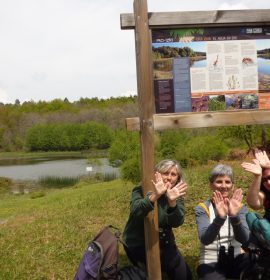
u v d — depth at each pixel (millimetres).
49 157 80688
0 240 6863
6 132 102000
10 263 5488
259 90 4059
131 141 15891
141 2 3785
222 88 4012
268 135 15727
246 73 4035
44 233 7117
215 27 3980
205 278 3852
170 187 4016
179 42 3941
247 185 10273
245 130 17453
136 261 4191
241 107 4043
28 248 6184
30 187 33844
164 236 4055
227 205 3719
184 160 19438
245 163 3631
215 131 26078
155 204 3801
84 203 10820
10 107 131750
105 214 8953
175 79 3947
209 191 9758
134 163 14094
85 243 6281
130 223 4176
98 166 44094
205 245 3881
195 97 3979
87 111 112812
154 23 3838
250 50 4031
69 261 5496
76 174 43969
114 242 3762
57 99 137000
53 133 95125
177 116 3896
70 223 7980
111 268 3693
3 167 59781
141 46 3809
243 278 3557
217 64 3994
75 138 93312
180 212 3936
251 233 3652
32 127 99312
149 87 3838
